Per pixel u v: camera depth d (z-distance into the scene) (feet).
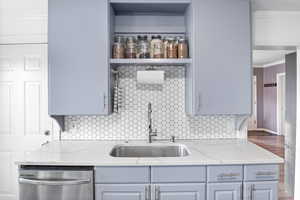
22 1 7.95
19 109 8.15
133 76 8.14
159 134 8.20
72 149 6.79
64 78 6.88
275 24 8.35
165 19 8.05
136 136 8.17
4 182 8.18
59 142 7.75
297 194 9.11
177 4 7.23
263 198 5.83
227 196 5.80
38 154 6.24
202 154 6.24
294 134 10.57
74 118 8.09
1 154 8.19
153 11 7.86
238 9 7.00
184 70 8.16
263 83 30.35
